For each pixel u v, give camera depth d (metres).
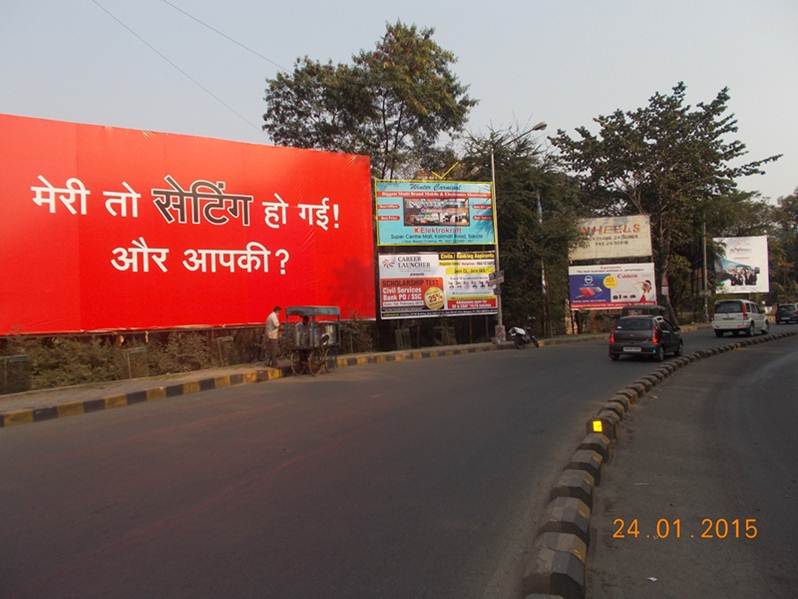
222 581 3.76
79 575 3.88
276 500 5.38
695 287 49.25
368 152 29.59
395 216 25.06
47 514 5.09
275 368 16.91
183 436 8.34
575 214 32.00
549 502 5.14
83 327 17.47
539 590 3.51
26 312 16.61
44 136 17.19
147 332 18.53
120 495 5.61
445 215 25.73
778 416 9.64
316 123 30.20
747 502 5.40
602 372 15.26
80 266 17.52
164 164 19.19
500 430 8.30
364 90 28.59
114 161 18.28
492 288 26.16
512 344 25.33
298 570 3.92
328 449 7.31
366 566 3.98
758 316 31.66
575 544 3.98
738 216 46.75
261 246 20.91
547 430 8.29
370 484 5.84
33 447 8.03
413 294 24.92
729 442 7.82
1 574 3.91
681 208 39.56
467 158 30.06
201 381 14.34
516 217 29.44
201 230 19.73
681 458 7.00
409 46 29.36
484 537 4.49
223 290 20.03
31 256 16.75
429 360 20.67
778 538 4.56
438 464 6.55
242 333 20.30
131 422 9.75
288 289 21.38
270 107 30.14
